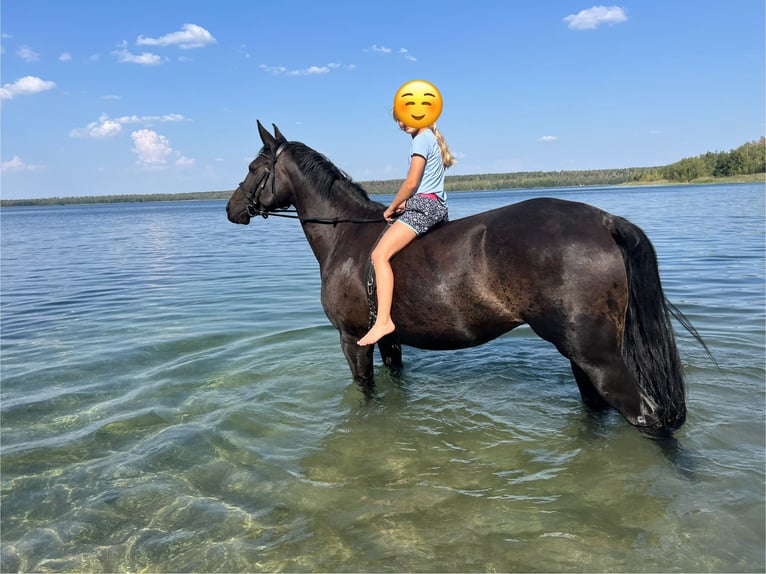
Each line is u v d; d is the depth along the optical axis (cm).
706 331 649
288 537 310
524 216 363
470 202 5800
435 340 407
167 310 923
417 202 392
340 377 568
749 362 540
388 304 394
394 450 412
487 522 315
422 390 530
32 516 340
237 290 1098
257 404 502
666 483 342
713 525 297
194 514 337
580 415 457
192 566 290
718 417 425
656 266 357
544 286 347
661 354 359
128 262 1655
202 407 501
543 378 552
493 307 370
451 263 374
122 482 376
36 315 923
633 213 2748
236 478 377
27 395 537
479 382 546
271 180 510
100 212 8862
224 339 722
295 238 2439
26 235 3159
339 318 462
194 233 2941
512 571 274
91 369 614
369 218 460
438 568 279
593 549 286
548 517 317
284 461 398
